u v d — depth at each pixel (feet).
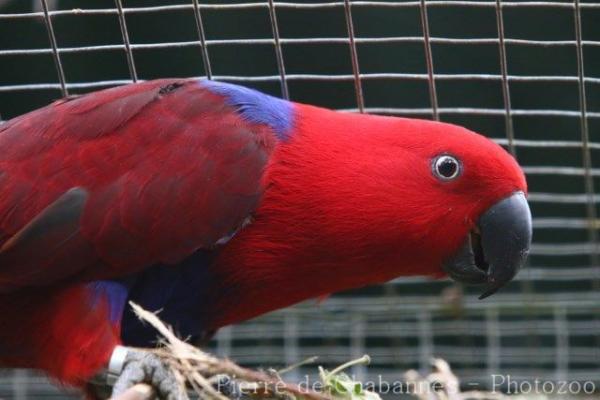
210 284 25.26
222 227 24.57
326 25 45.80
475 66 46.01
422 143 25.66
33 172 24.43
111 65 44.62
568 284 47.85
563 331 42.16
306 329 42.83
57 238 23.86
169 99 25.43
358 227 25.13
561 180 47.39
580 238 47.78
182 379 21.50
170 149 24.67
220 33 45.19
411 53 45.98
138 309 22.39
